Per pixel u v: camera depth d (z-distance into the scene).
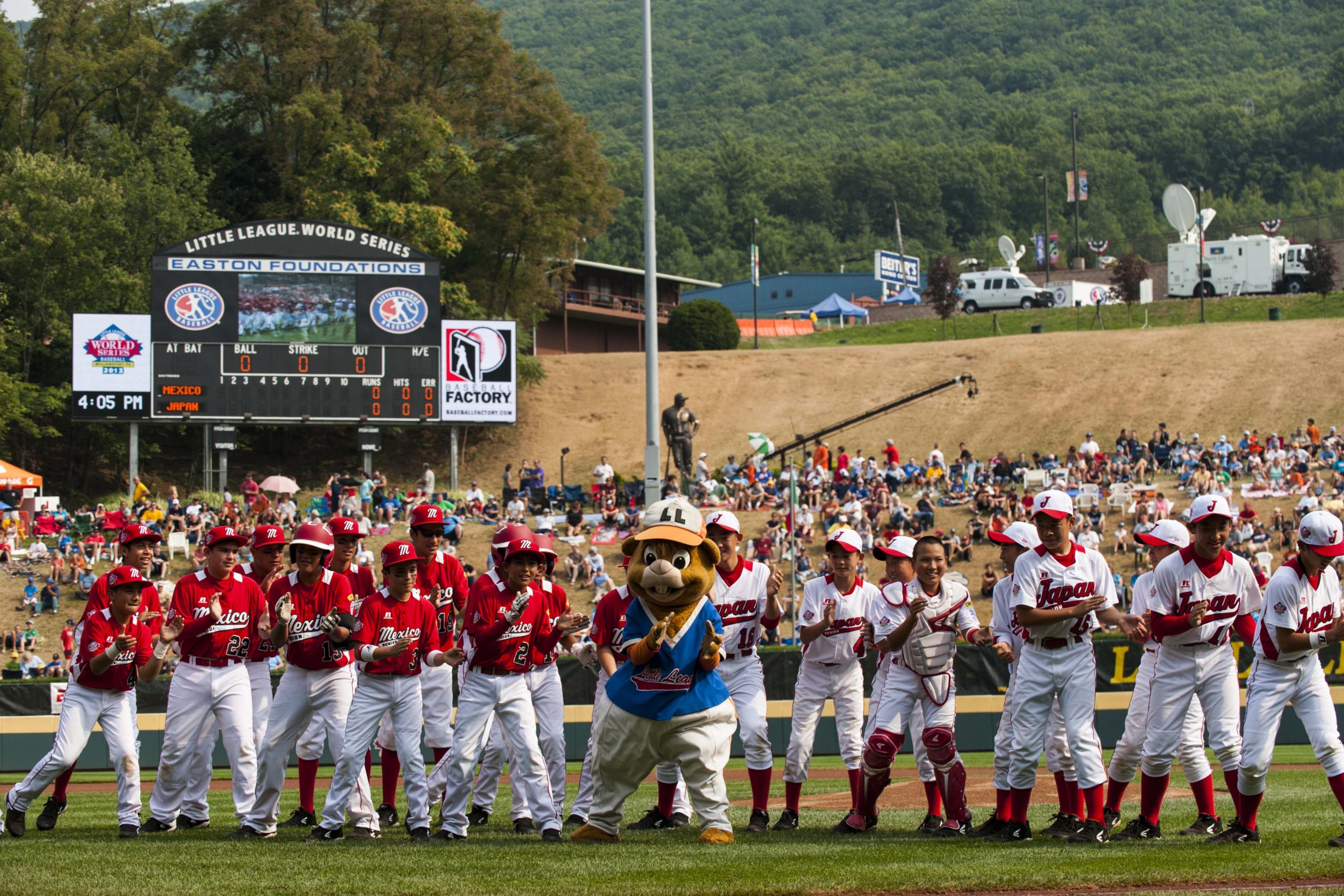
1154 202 181.25
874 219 171.00
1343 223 86.62
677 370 57.19
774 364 57.00
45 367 51.53
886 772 10.34
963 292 77.44
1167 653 9.59
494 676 10.13
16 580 35.59
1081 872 8.04
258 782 10.24
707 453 51.22
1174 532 9.50
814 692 11.07
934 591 10.47
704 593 9.35
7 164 51.91
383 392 42.47
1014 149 184.12
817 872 8.10
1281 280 69.19
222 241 41.56
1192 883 7.77
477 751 10.14
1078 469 40.84
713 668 9.59
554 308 62.84
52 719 19.00
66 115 58.56
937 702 10.50
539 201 57.22
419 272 42.69
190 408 41.25
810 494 40.53
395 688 10.19
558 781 10.87
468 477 51.00
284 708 10.28
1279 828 10.23
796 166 175.62
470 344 42.94
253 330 41.66
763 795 10.83
